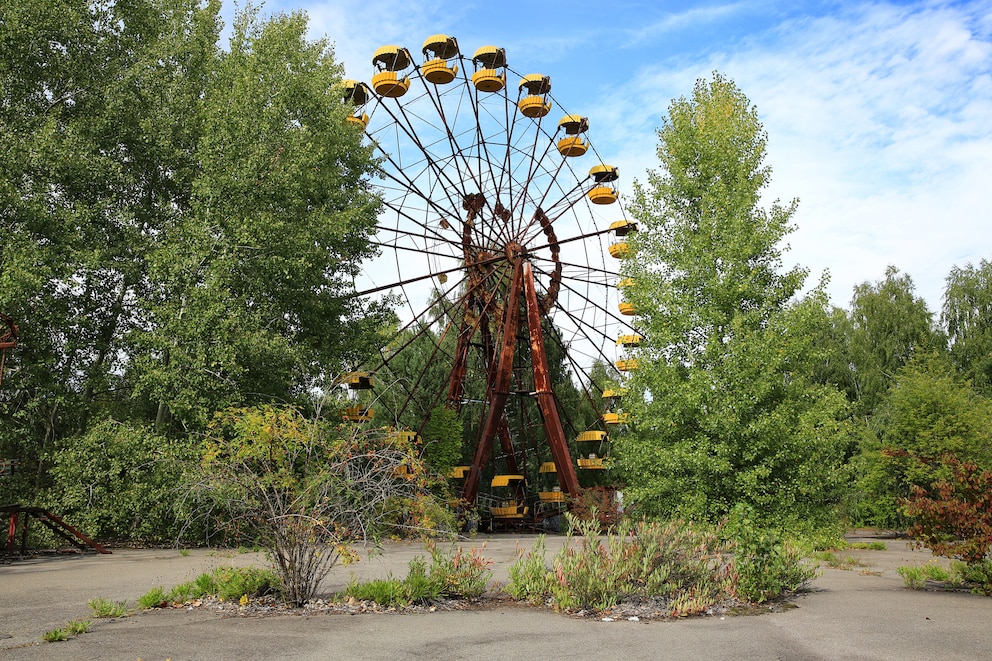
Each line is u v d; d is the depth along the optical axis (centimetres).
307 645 770
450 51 3838
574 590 1035
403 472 1089
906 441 3578
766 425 1683
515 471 4484
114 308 2731
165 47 2767
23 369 2420
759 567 1130
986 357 4934
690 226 1922
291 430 1048
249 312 2509
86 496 2303
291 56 2941
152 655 720
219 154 2581
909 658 716
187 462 2088
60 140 2467
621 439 2092
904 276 5416
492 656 726
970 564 1295
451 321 4153
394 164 3884
